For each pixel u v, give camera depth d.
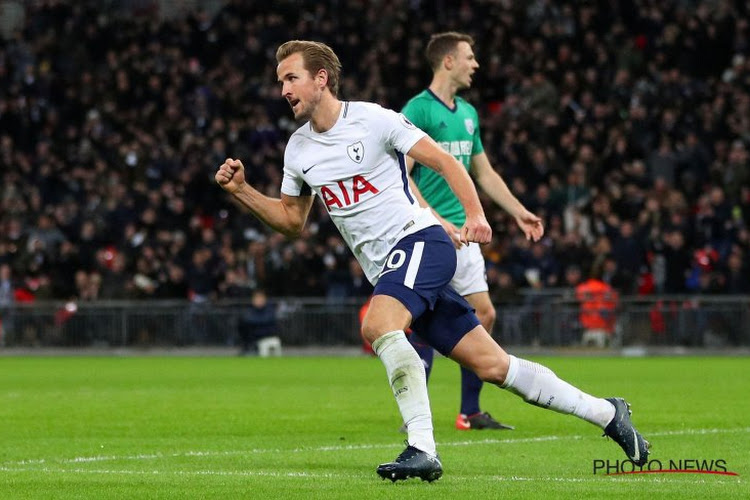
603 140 42.72
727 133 42.91
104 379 27.12
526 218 14.80
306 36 49.00
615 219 38.31
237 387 24.09
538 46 46.59
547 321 37.38
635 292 37.44
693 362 32.94
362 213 10.30
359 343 38.84
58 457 12.34
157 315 40.06
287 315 39.16
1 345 40.62
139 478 10.45
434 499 8.91
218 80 48.75
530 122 43.19
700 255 37.81
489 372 10.32
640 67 46.03
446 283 10.27
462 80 14.96
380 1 50.31
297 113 10.27
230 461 11.80
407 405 9.86
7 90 49.03
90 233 42.38
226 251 40.75
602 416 10.46
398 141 10.19
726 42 46.44
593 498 8.97
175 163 44.72
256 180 44.16
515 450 12.65
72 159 46.94
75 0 53.72
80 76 50.84
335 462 11.69
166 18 52.72
